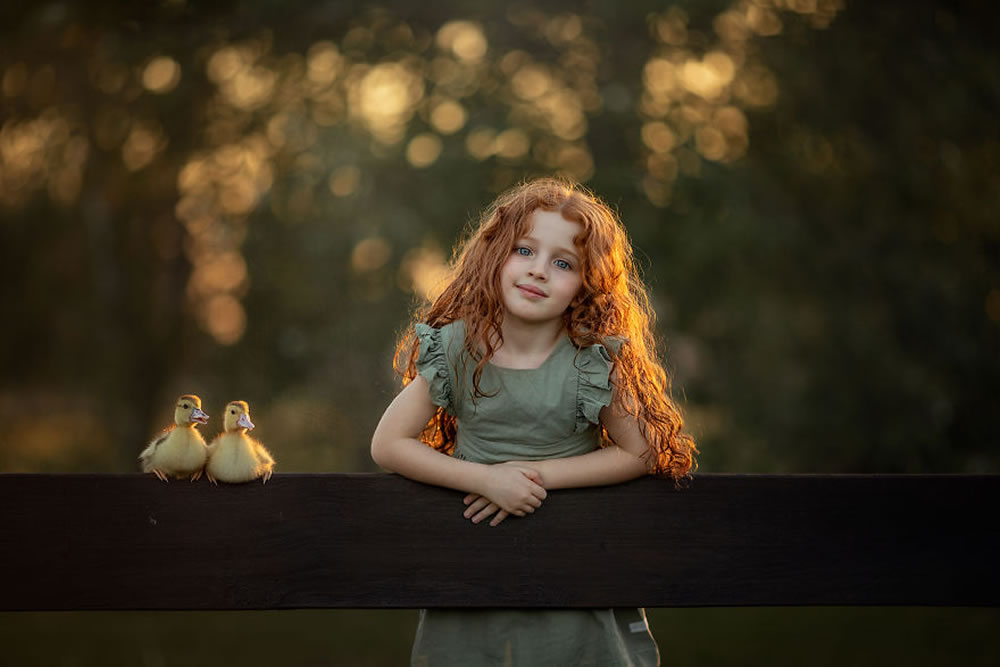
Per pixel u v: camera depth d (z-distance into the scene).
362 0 13.31
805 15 13.05
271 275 13.70
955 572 3.85
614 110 13.07
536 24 13.62
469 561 3.75
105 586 3.66
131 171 13.53
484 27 13.66
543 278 3.79
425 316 4.22
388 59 13.38
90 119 13.19
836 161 13.12
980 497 3.87
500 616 3.89
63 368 15.41
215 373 14.00
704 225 12.34
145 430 14.98
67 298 15.02
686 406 12.80
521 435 3.90
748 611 11.98
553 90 13.68
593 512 3.79
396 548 3.74
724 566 3.81
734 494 3.84
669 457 3.85
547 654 3.86
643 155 13.08
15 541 3.65
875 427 12.84
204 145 13.49
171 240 14.55
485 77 13.57
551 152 13.07
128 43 12.76
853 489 3.86
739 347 13.07
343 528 3.73
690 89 13.40
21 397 16.14
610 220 4.11
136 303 14.80
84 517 3.67
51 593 3.64
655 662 4.03
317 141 13.48
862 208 13.18
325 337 13.34
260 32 13.13
